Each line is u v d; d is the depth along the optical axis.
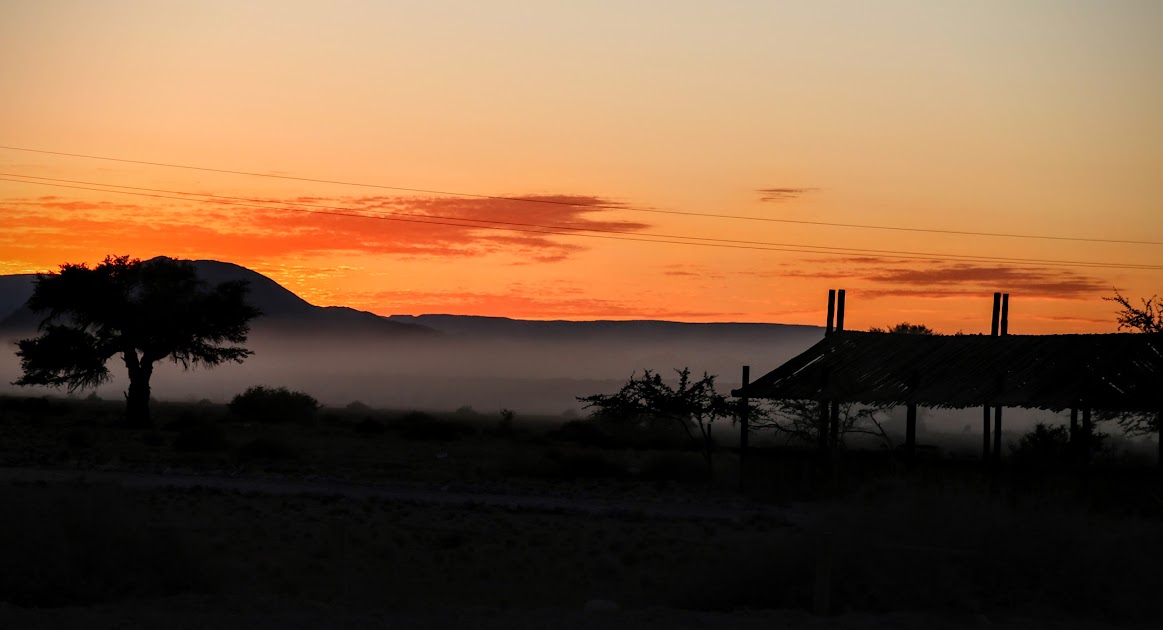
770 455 48.25
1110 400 39.59
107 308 83.38
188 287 87.88
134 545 21.23
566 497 45.47
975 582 20.05
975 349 46.84
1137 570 20.02
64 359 83.44
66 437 68.56
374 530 31.34
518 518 36.69
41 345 83.56
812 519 26.16
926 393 44.28
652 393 57.31
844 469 45.16
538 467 56.94
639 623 17.41
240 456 60.00
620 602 22.48
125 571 20.72
